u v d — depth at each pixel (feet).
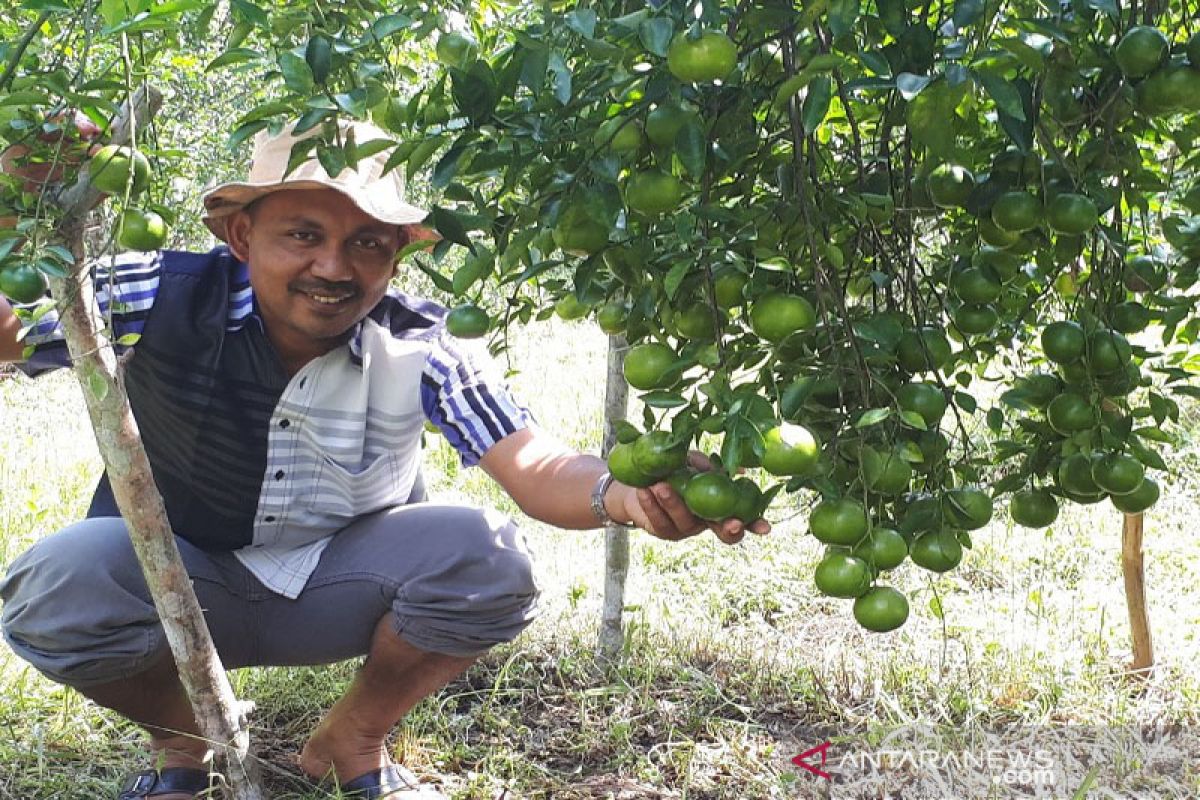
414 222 7.88
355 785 9.39
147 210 6.60
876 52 5.28
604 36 5.83
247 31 6.98
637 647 12.11
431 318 9.43
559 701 11.35
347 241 8.04
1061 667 11.43
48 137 6.71
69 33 6.37
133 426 7.54
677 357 6.16
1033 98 5.88
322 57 5.91
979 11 5.21
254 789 8.55
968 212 6.49
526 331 27.55
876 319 5.95
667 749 10.43
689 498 5.86
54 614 8.37
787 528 15.75
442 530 9.05
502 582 9.00
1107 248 6.84
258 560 9.29
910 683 11.31
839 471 6.22
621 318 6.73
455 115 5.82
